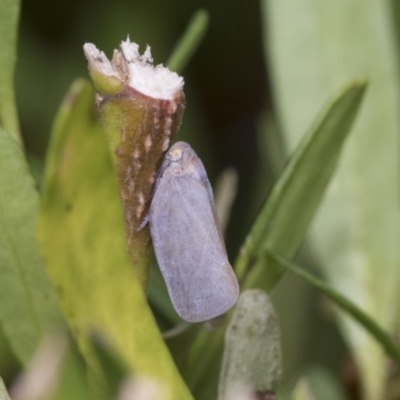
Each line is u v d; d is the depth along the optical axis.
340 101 0.10
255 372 0.09
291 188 0.10
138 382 0.08
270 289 0.10
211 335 0.10
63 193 0.08
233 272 0.10
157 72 0.09
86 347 0.08
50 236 0.08
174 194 0.10
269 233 0.10
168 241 0.10
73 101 0.08
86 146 0.08
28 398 0.08
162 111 0.09
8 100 0.10
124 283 0.08
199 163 0.10
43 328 0.09
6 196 0.09
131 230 0.09
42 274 0.09
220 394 0.09
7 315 0.09
